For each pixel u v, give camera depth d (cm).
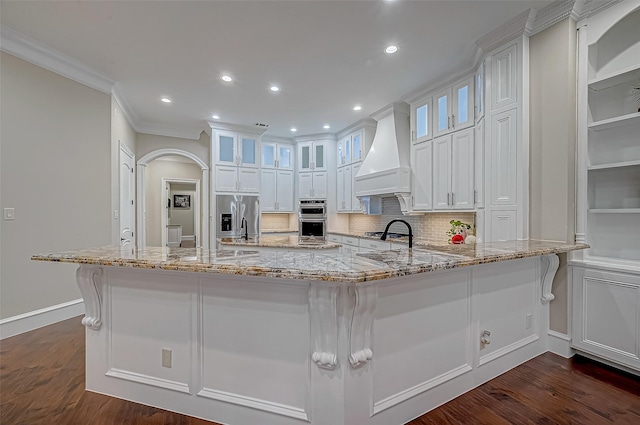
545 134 244
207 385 164
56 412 169
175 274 168
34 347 254
